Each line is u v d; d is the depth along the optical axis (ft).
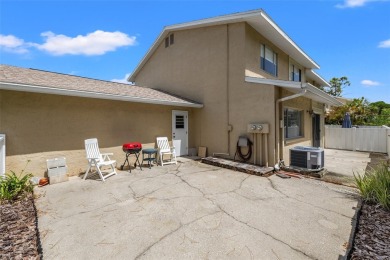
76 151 20.33
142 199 13.97
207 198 14.17
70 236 9.48
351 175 20.70
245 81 25.04
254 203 13.34
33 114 17.72
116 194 14.94
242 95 25.48
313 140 36.29
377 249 8.08
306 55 37.17
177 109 29.89
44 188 16.24
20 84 15.74
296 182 18.11
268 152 22.86
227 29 27.17
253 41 27.25
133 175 20.24
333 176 20.30
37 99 17.93
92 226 10.39
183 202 13.46
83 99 20.80
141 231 9.91
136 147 21.99
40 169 18.03
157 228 10.18
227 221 10.89
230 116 26.84
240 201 13.67
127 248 8.61
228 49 27.07
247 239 9.21
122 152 23.91
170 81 35.29
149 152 22.84
